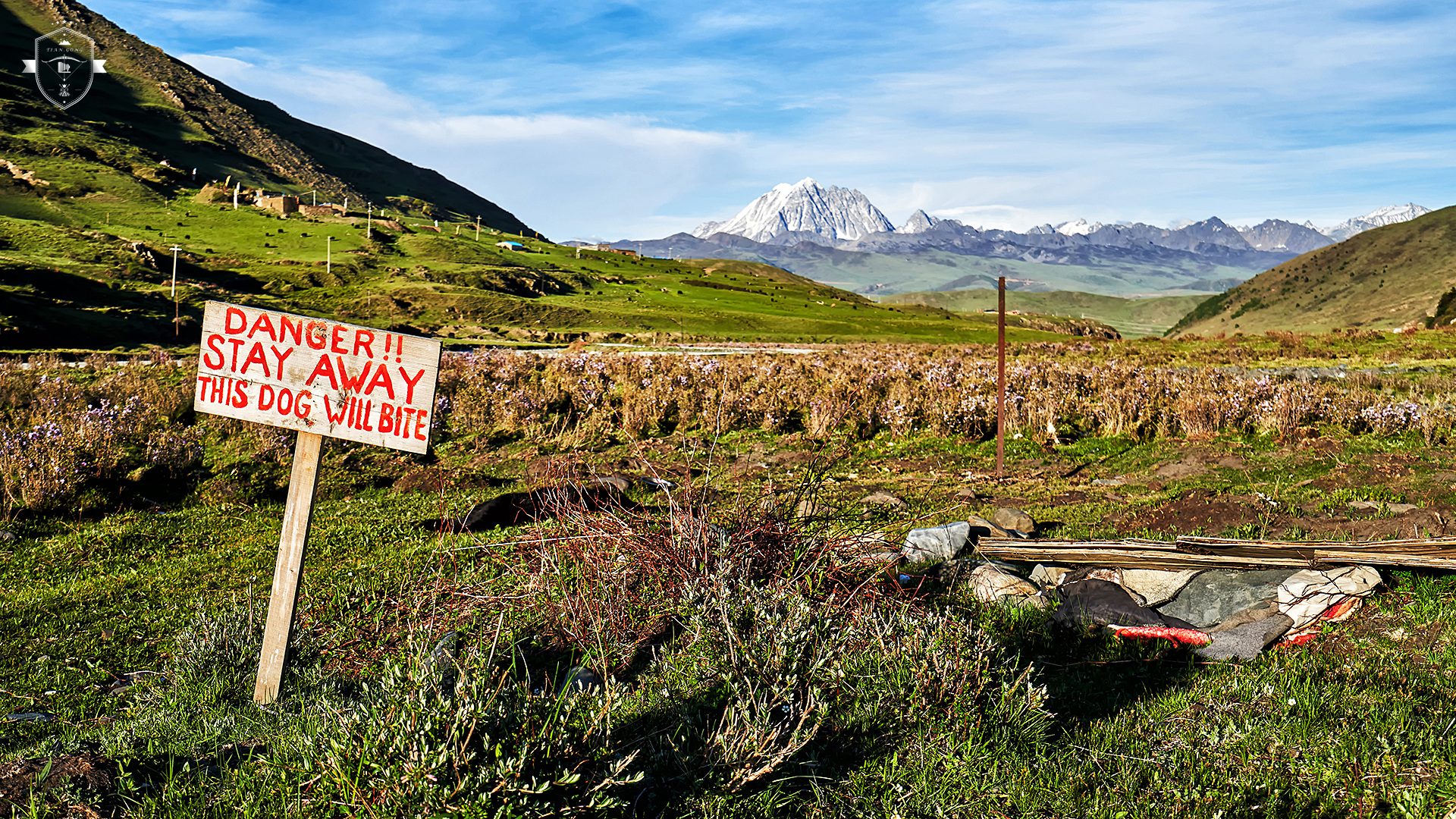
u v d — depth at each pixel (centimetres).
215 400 493
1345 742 395
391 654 571
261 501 1291
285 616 489
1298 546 612
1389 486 995
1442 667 471
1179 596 605
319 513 1189
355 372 468
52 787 341
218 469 1441
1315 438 1469
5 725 510
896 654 443
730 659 434
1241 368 3123
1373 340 4588
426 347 456
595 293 19612
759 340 11256
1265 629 548
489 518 1041
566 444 1686
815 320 16938
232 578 877
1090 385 2184
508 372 2655
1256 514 889
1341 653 508
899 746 391
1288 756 391
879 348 6262
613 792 333
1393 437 1450
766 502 625
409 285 15725
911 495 1155
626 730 392
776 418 1808
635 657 522
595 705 377
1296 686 462
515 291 17788
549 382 2419
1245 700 454
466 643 552
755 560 560
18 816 323
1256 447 1397
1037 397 1769
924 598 624
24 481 1196
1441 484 989
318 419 476
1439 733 401
